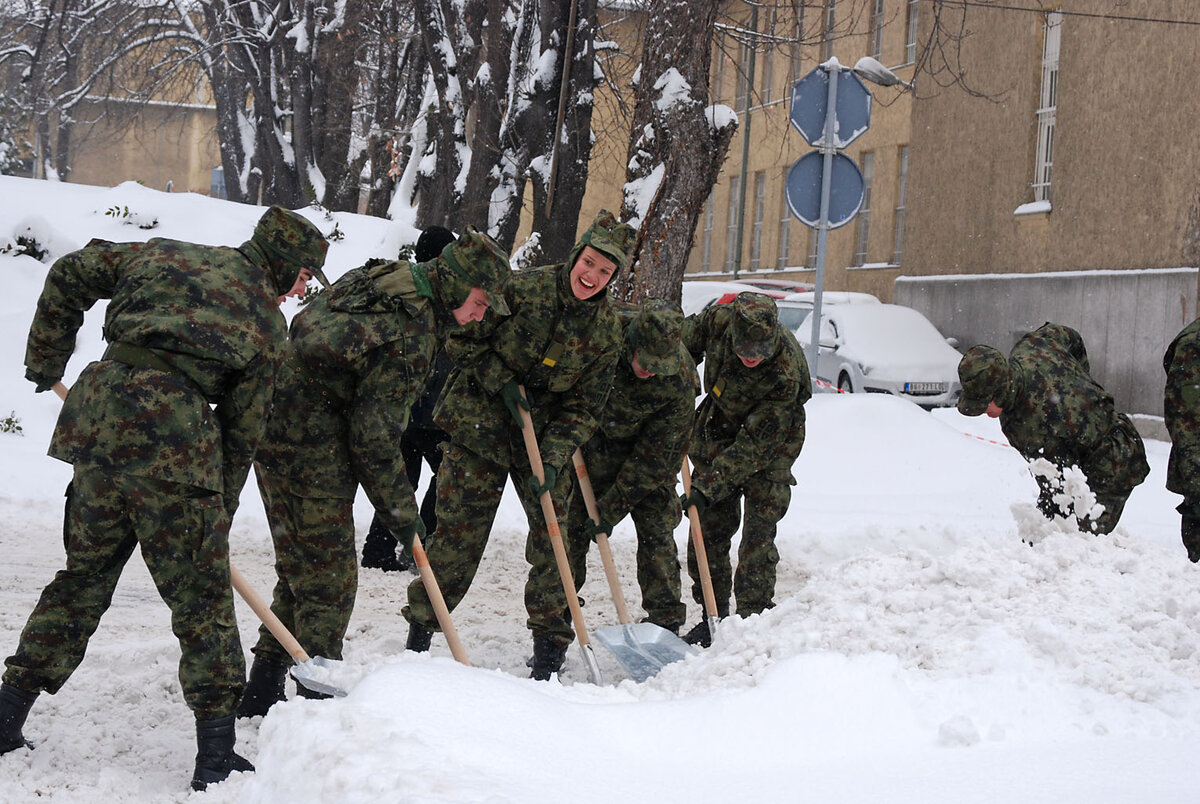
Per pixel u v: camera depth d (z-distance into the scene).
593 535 5.38
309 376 4.17
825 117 11.05
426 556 4.75
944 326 23.41
